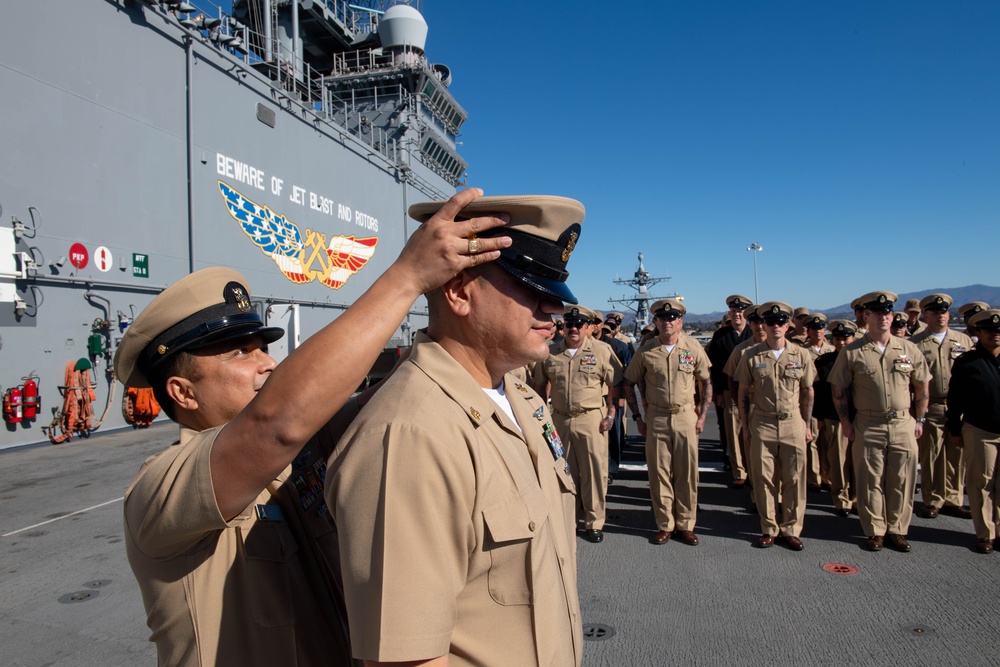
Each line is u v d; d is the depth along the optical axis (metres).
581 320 4.50
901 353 4.16
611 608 3.29
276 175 11.50
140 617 3.08
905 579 3.60
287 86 13.19
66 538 4.24
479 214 1.03
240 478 0.82
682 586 3.56
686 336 4.64
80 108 8.03
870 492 4.14
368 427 0.88
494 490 0.92
